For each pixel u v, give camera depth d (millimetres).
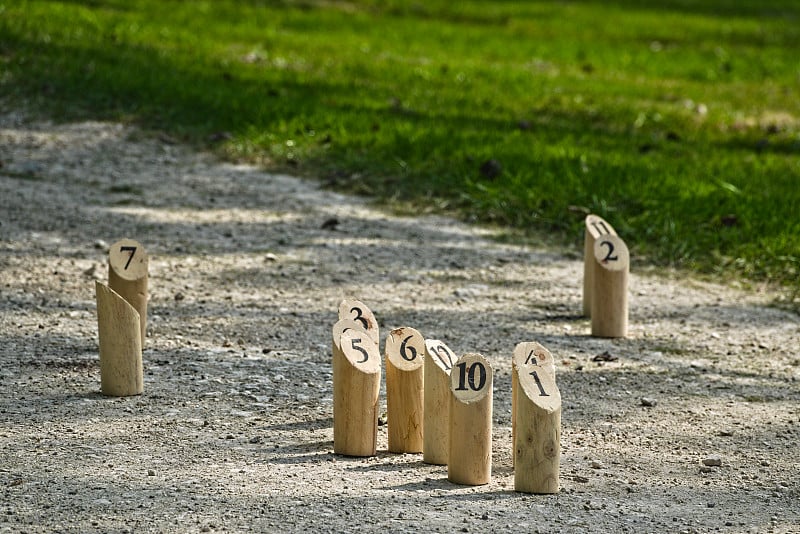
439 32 65062
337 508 13641
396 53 55594
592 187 31594
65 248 26406
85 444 15641
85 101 38094
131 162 33750
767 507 14484
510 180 32312
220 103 38594
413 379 15773
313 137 35875
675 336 22562
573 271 27016
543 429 14375
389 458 15672
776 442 17016
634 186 31844
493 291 25109
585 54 62250
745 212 30141
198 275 25094
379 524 13203
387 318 22844
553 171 33156
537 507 13984
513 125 39906
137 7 58062
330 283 25016
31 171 32312
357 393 15484
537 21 75188
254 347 20688
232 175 33312
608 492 14727
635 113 45406
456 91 46250
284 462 15234
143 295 20250
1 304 22375
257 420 16938
